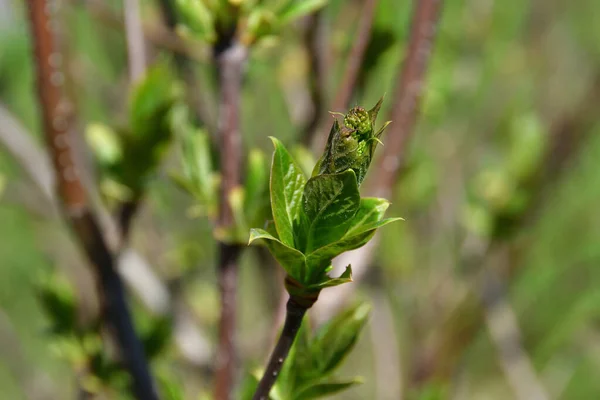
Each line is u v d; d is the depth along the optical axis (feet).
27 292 3.60
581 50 3.16
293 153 1.44
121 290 1.35
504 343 2.59
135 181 1.36
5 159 2.22
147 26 1.78
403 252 2.67
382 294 2.60
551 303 3.18
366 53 1.54
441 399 1.91
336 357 1.13
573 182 3.07
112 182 1.36
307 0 1.30
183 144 1.35
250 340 2.49
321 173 1.01
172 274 2.47
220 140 1.29
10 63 2.55
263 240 1.01
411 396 2.33
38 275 1.52
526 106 2.91
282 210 1.03
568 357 3.19
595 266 3.12
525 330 3.19
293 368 1.14
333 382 1.14
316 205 1.01
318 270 1.02
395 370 2.49
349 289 1.47
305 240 1.02
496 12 2.93
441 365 2.43
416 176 2.59
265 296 2.05
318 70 1.71
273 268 2.00
